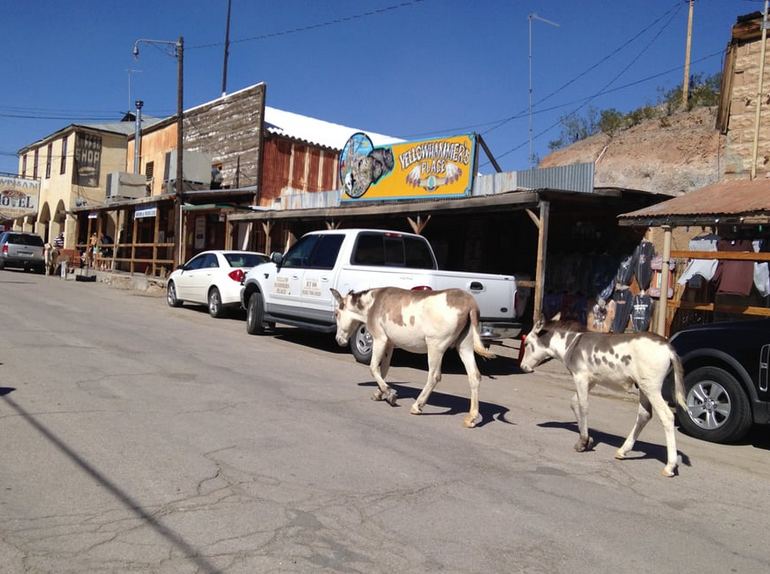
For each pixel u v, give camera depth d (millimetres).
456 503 4711
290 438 6027
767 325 6965
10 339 10398
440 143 16406
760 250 10656
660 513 4816
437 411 7652
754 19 12133
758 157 12102
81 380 7844
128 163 34031
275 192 24297
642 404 6105
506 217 16844
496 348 13484
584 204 12766
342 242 11477
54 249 30766
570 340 6387
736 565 4016
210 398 7383
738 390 6902
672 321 12508
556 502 4883
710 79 22531
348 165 19125
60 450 5328
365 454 5703
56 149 39344
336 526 4180
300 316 12062
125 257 32094
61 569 3459
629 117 23891
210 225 26656
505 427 7105
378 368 7715
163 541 3838
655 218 9852
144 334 12086
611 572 3814
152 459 5238
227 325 14773
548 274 15367
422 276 9812
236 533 3994
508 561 3861
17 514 4109
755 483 5699
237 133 25078
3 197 40250
